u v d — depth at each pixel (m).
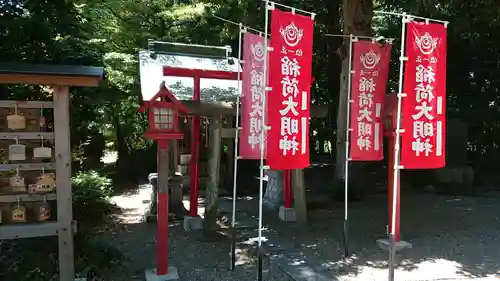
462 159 11.68
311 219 8.11
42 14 5.93
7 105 4.44
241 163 13.18
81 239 5.73
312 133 16.70
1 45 5.77
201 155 11.36
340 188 10.04
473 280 4.97
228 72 7.26
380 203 9.62
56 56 6.01
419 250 6.12
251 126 5.53
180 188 8.45
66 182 4.60
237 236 6.97
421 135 5.00
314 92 15.05
